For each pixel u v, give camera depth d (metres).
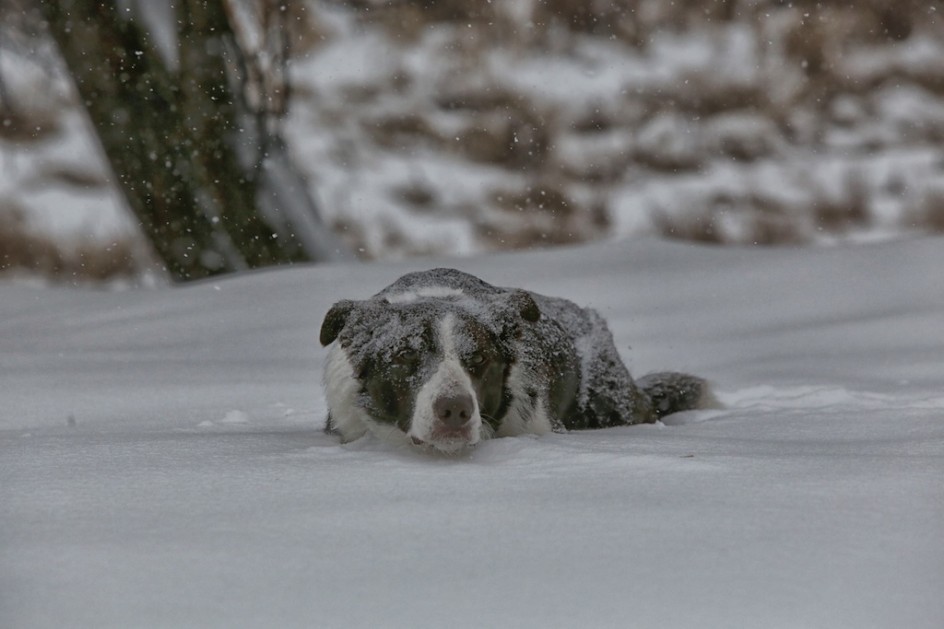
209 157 17.09
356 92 31.19
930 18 32.38
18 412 9.02
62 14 16.89
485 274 15.52
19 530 4.62
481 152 29.55
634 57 32.09
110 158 17.42
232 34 17.41
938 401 8.52
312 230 17.86
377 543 4.39
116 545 4.38
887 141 29.56
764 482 5.23
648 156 29.19
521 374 7.32
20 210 26.56
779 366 11.07
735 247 17.28
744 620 3.62
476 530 4.54
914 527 4.46
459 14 33.19
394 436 6.84
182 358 11.68
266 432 7.84
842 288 14.50
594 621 3.62
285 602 3.78
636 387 9.04
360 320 7.15
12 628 3.60
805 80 31.11
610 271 15.72
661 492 5.08
